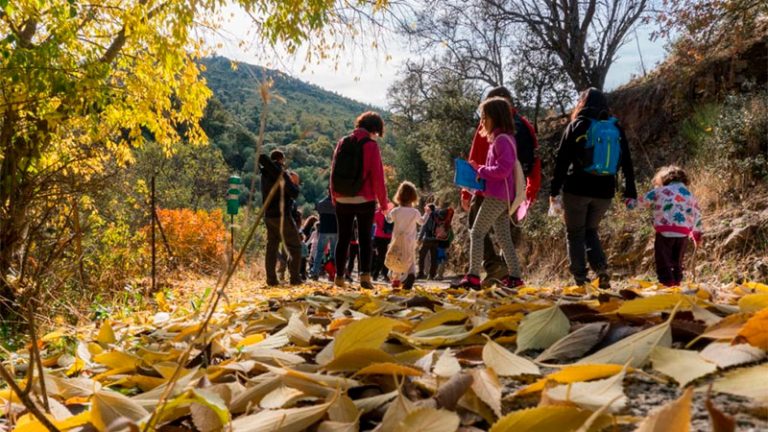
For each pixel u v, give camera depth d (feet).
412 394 3.72
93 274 20.18
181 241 41.16
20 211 15.48
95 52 20.85
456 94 71.77
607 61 60.29
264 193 25.50
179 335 7.12
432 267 49.37
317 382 3.89
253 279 38.81
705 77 44.52
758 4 39.17
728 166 32.14
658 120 48.42
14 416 4.25
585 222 17.10
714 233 28.14
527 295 9.43
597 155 16.39
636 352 3.66
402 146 105.70
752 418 2.83
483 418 3.30
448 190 72.79
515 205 16.29
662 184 19.08
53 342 9.27
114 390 4.99
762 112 32.91
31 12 17.63
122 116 24.77
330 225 37.40
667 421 2.28
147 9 22.66
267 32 23.76
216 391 4.00
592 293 8.74
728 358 3.39
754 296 4.90
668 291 9.04
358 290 21.24
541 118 68.33
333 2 25.21
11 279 13.26
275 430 3.21
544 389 3.24
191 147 78.59
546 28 59.88
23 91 17.63
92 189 18.93
